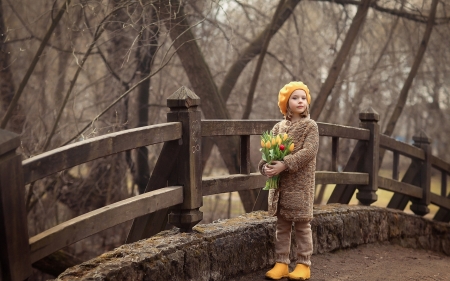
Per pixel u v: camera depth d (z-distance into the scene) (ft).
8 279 8.73
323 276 14.66
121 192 31.73
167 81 34.55
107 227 10.64
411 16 35.42
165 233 13.41
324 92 30.94
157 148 33.88
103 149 10.55
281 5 30.40
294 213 12.68
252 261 14.20
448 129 54.08
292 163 12.26
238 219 15.10
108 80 31.81
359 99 39.75
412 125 61.82
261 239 14.52
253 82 31.19
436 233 25.14
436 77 42.34
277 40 39.27
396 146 22.88
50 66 34.42
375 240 20.25
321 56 41.27
